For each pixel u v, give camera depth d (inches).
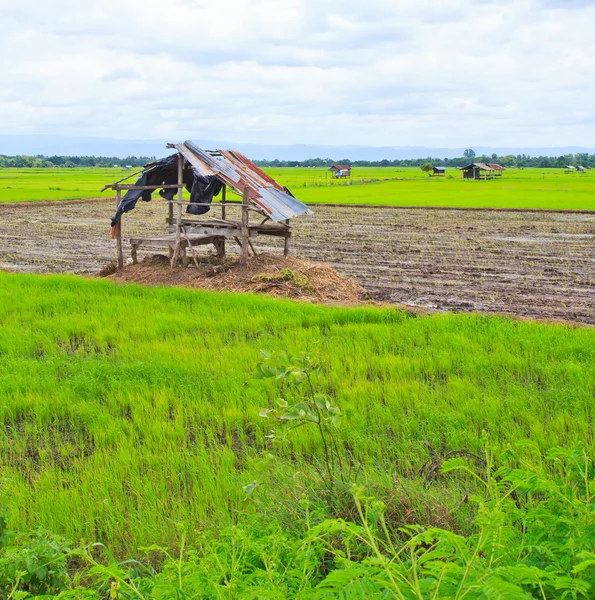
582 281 773.3
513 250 1044.5
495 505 148.9
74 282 692.1
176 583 144.2
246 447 294.4
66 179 4296.3
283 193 774.5
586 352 424.8
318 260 950.4
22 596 146.8
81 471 276.4
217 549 170.1
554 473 252.7
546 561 142.1
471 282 773.9
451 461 174.6
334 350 442.9
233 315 550.3
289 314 544.4
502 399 341.7
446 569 114.0
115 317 549.6
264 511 209.5
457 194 2645.2
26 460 295.0
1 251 1087.6
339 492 216.2
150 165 764.6
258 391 356.5
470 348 438.6
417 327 497.4
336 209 1916.8
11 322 533.3
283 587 137.2
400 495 214.5
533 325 498.9
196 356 436.8
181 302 599.8
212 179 739.4
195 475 261.7
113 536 223.0
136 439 310.0
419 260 948.0
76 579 198.4
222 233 738.2
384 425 319.3
